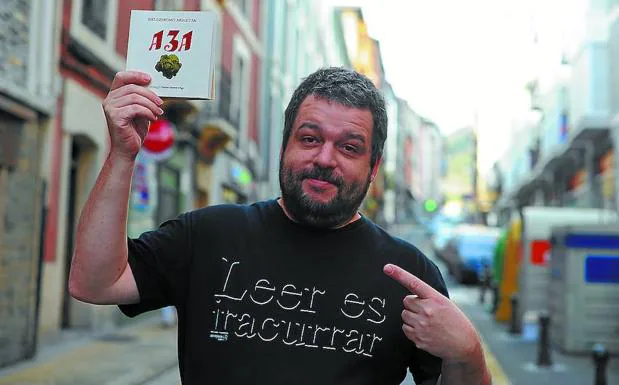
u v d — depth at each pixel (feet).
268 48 84.07
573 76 77.05
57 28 29.76
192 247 6.75
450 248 92.07
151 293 6.67
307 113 6.62
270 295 6.50
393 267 6.04
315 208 6.52
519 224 46.62
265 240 6.70
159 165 47.21
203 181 59.67
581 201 84.43
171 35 6.41
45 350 29.89
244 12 71.31
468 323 5.99
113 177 6.19
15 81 26.78
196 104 49.14
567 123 85.92
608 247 32.73
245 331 6.45
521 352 34.12
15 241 26.99
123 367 26.86
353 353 6.41
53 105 29.12
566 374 28.45
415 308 6.00
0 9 25.49
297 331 6.43
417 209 392.06
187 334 6.63
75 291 6.35
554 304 35.88
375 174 6.95
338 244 6.68
